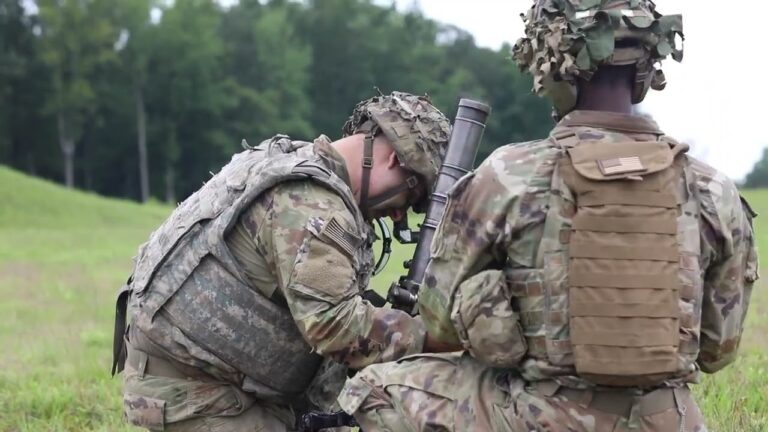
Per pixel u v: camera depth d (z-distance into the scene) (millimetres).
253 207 2936
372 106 3109
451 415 2539
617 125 2402
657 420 2352
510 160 2389
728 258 2453
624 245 2232
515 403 2434
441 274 2480
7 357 6578
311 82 68062
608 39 2336
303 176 2887
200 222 3000
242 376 3016
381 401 2672
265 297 2967
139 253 3266
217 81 61531
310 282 2797
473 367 2590
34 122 58594
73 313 9398
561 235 2305
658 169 2275
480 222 2396
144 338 3082
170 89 59719
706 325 2529
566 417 2354
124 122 59719
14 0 59156
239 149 62531
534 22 2471
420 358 2703
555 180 2320
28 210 32719
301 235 2836
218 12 66000
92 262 16781
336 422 2975
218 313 2953
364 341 2793
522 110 57781
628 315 2213
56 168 60125
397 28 68000
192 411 3018
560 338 2309
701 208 2389
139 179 61375
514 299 2398
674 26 2395
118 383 5375
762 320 6895
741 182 59156
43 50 56250
